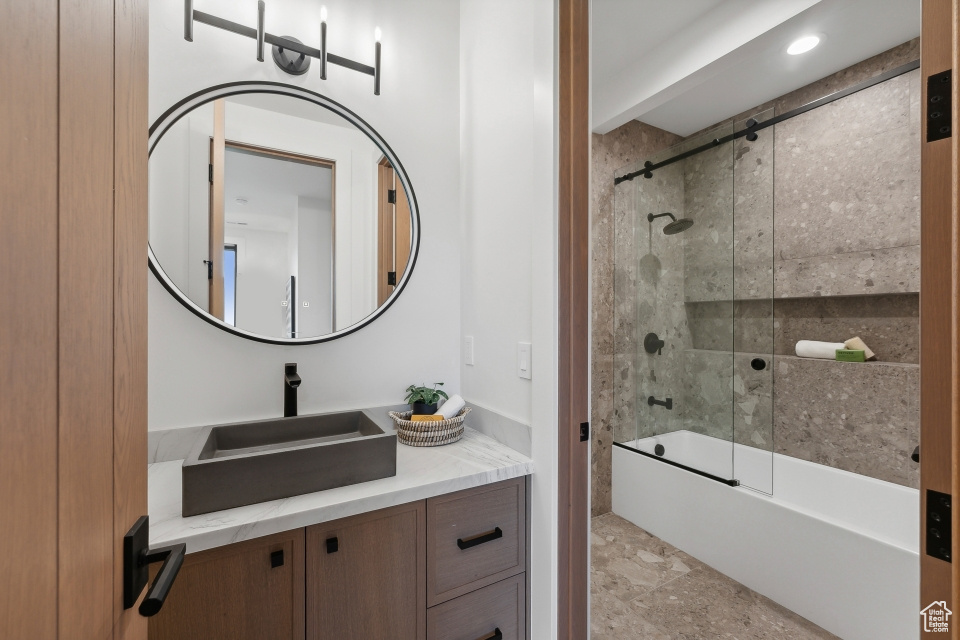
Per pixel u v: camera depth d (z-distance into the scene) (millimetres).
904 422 1892
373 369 1584
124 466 477
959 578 500
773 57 1989
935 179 528
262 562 916
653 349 2521
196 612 857
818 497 2127
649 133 2773
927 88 538
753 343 2539
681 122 2713
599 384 2613
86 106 398
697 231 2350
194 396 1307
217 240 1339
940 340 520
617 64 2195
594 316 2594
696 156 2371
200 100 1316
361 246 1555
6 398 293
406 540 1082
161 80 1268
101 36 427
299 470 1008
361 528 1023
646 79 2104
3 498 288
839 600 1530
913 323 1940
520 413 1368
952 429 507
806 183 2238
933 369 526
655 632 1599
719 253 2252
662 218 2498
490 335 1533
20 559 304
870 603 1443
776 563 1744
